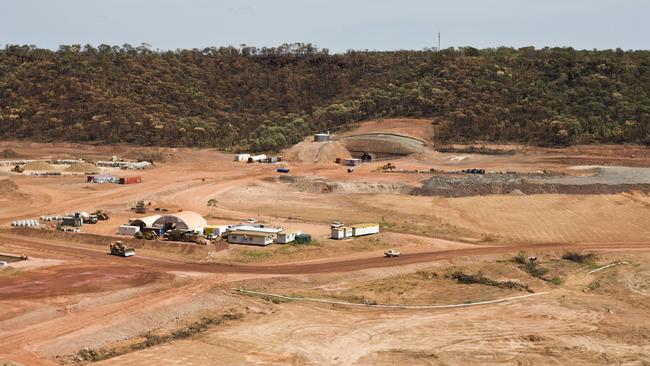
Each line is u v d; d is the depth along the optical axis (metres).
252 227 139.50
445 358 82.69
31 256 124.25
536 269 125.81
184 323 92.12
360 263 124.81
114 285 104.31
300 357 82.00
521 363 81.50
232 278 111.00
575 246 143.25
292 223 158.38
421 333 91.19
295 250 129.25
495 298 107.56
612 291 112.81
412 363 81.06
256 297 103.31
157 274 111.19
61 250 129.12
